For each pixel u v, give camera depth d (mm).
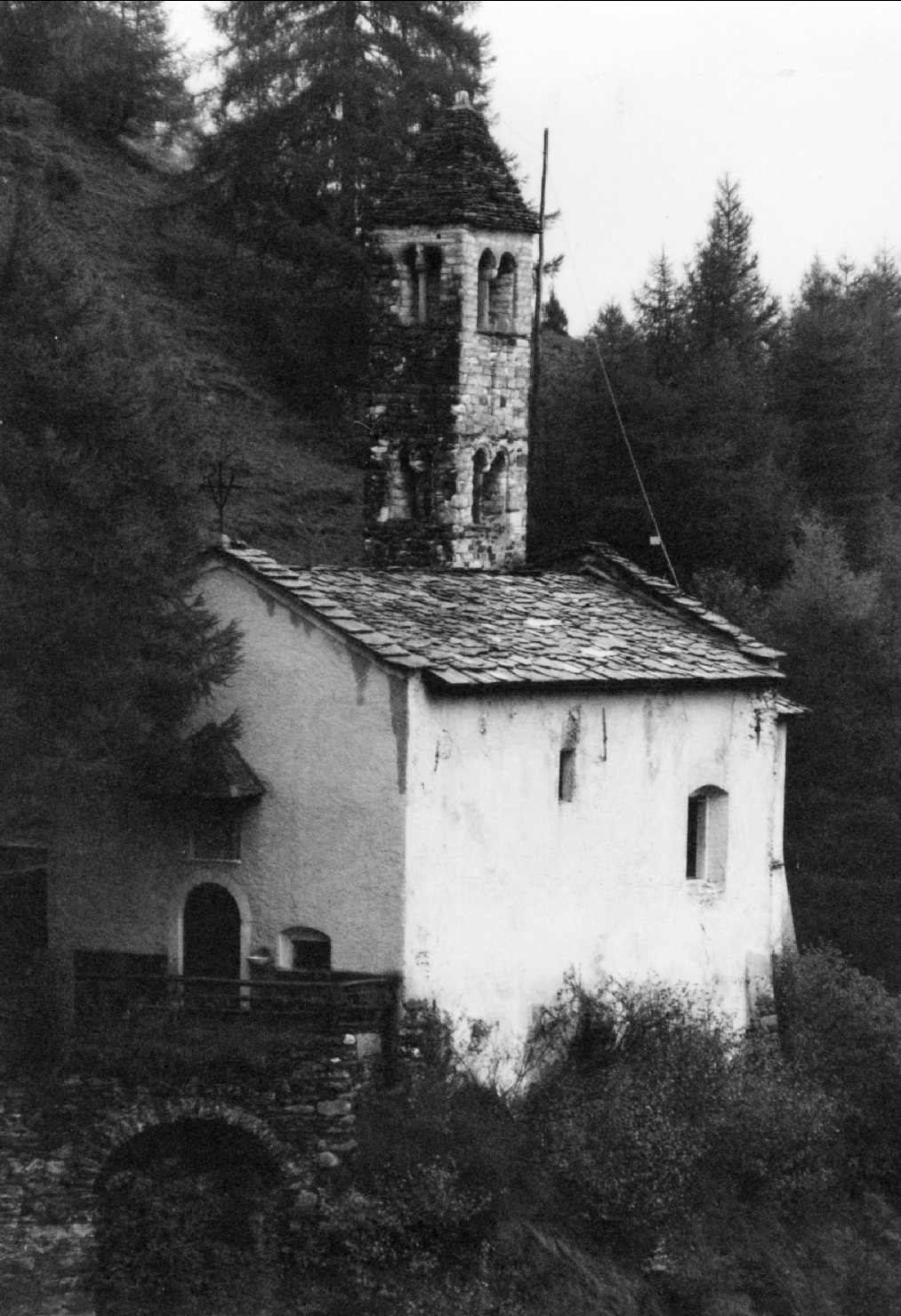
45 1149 24125
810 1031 30812
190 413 26859
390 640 25438
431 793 25359
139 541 24391
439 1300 23203
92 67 64000
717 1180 27016
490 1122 25172
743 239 54031
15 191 25703
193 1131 24734
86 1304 23703
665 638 30406
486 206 35281
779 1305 25672
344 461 51406
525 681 26141
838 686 39438
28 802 24250
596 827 28219
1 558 23797
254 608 26094
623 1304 24328
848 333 52219
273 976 25672
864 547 48000
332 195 53281
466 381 35250
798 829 38844
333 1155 23922
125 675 24047
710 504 44406
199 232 58031
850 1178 29000
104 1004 24953
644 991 28734
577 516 44719
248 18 54406
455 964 25844
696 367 46875
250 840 26156
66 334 24703
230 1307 23609
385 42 53594
